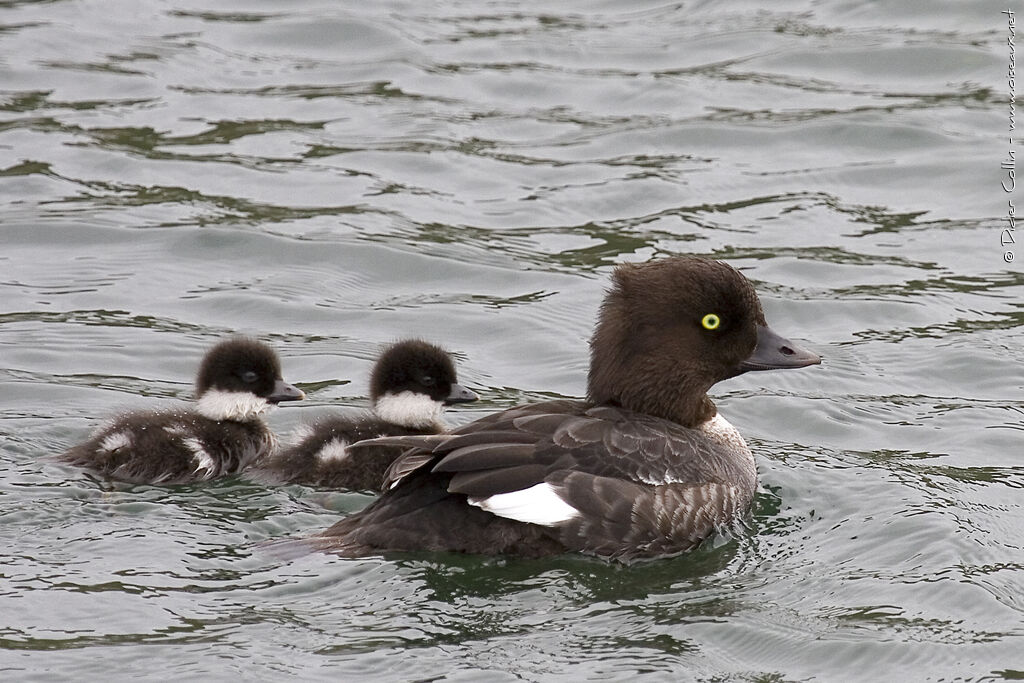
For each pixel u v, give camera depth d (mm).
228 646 9375
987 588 10648
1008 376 14852
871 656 9758
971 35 22016
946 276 16734
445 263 16797
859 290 16422
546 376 14812
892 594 10570
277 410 13977
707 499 11141
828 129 19906
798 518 11828
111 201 17797
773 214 18000
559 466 10633
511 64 21781
